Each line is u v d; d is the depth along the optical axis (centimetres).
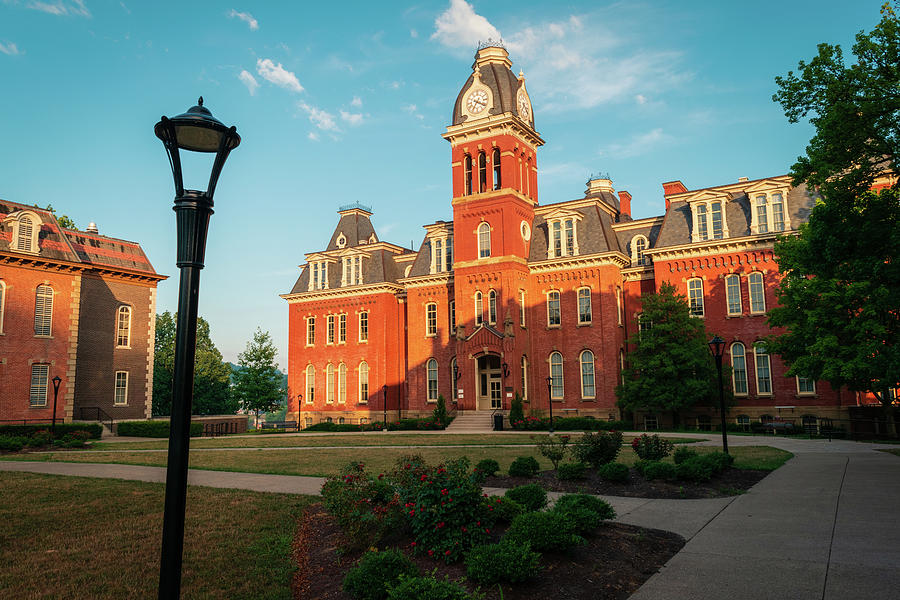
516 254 4741
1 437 3108
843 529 1059
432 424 4428
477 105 4909
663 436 3228
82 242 4775
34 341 4141
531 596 753
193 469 2098
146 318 5075
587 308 4688
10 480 1817
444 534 910
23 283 4128
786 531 1058
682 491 1450
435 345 5206
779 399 4012
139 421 4500
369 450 2744
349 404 5584
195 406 7712
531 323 4853
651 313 4062
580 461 1738
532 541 862
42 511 1355
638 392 4094
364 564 790
